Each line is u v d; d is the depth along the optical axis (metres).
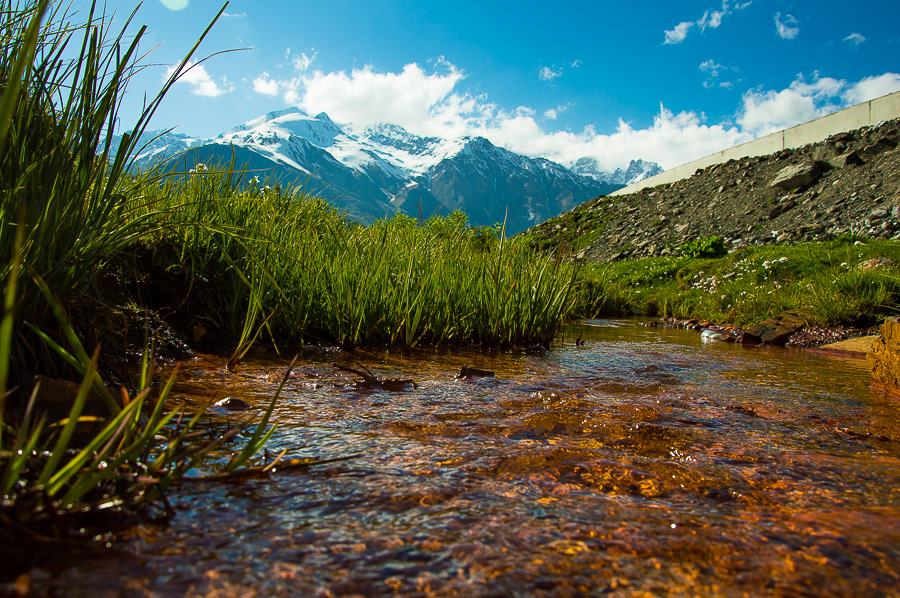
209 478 1.47
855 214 18.72
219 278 4.06
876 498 1.55
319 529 1.24
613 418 2.40
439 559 1.12
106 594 0.92
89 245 2.05
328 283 4.57
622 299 13.42
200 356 3.41
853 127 25.50
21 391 1.69
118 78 2.09
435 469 1.67
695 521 1.35
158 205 3.62
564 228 32.31
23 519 1.05
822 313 7.91
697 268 16.31
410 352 4.39
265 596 0.95
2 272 1.74
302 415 2.26
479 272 5.43
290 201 5.50
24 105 1.89
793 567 1.13
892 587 1.06
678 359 4.83
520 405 2.61
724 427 2.35
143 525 1.20
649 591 1.02
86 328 2.24
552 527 1.29
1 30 1.94
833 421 2.54
